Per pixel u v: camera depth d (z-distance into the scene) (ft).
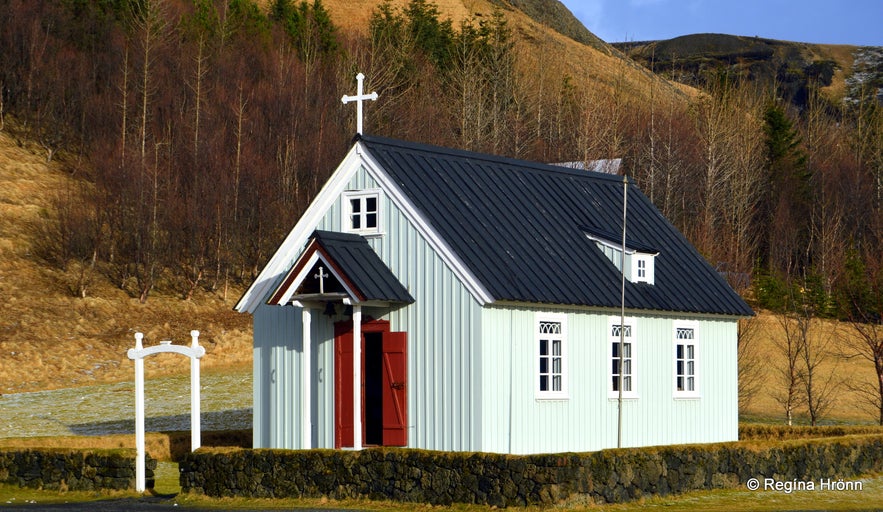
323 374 100.32
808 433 123.34
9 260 232.94
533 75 394.73
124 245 249.96
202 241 252.21
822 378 199.00
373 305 95.96
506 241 100.22
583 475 77.00
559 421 99.45
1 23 310.24
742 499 83.97
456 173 105.81
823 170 343.05
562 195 115.65
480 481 77.10
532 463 75.51
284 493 84.48
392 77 339.77
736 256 227.61
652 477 82.48
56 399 167.53
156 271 243.40
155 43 305.94
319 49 367.45
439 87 358.84
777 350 212.64
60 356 194.70
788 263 282.97
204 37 330.54
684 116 364.79
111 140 283.59
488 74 357.82
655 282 112.98
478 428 91.15
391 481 80.74
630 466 80.84
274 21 383.86
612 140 304.71
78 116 300.81
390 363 96.17
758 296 240.94
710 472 87.71
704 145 313.12
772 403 183.42
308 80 321.32
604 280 105.60
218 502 85.25
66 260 239.91
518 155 312.50
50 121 296.10
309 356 94.94
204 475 87.76
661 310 109.29
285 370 103.45
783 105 414.41
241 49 336.29
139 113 290.97
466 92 336.29
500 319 93.91
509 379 94.43
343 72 339.36
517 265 97.76
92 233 246.06
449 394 93.04
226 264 253.65
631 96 460.55
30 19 311.88
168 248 250.98
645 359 110.42
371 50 364.58
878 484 95.25
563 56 478.59
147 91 289.12
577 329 102.27
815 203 320.91
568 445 100.27
